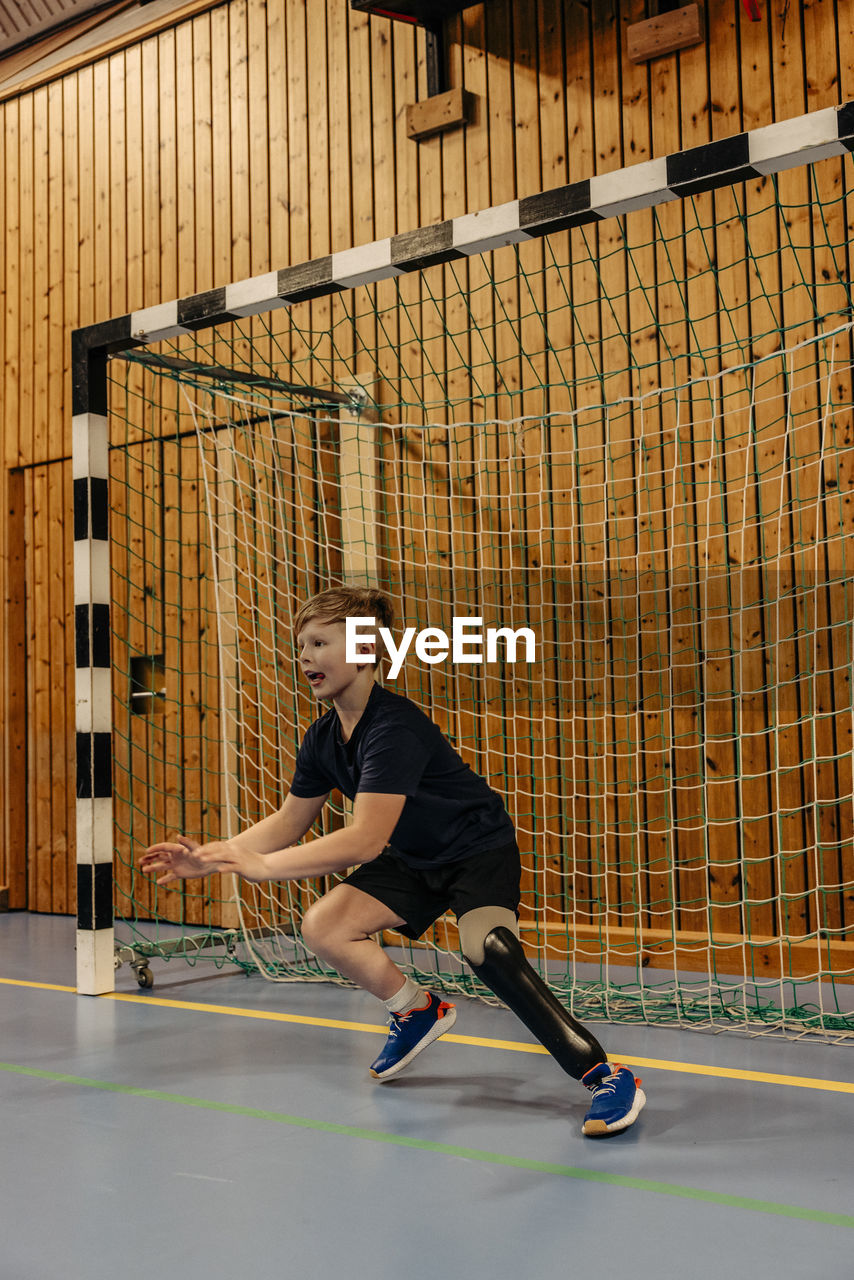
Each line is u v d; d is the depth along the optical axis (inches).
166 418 204.2
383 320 181.3
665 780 154.6
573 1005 130.0
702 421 152.8
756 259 149.9
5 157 237.0
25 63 232.2
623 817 157.5
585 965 153.9
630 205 109.5
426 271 177.2
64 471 223.9
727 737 150.6
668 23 156.3
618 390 160.2
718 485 152.1
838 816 143.1
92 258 222.2
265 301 130.3
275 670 174.6
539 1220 68.7
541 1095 95.6
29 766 225.8
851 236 144.4
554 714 163.0
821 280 146.1
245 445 193.8
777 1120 88.1
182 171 209.6
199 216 206.8
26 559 229.9
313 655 90.7
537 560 165.5
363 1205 71.4
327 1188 74.4
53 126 230.1
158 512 198.1
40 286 230.1
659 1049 111.2
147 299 213.6
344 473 181.9
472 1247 64.7
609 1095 84.1
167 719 202.4
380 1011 130.3
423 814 90.4
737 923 148.6
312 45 193.3
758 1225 67.7
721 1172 76.7
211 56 206.5
